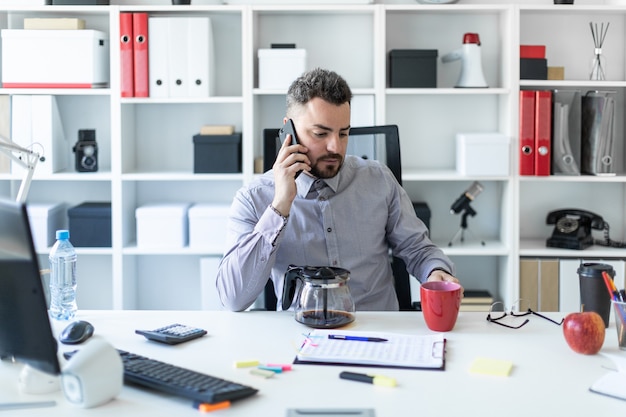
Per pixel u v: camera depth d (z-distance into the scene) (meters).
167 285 3.89
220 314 2.05
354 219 2.36
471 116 3.75
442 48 3.72
